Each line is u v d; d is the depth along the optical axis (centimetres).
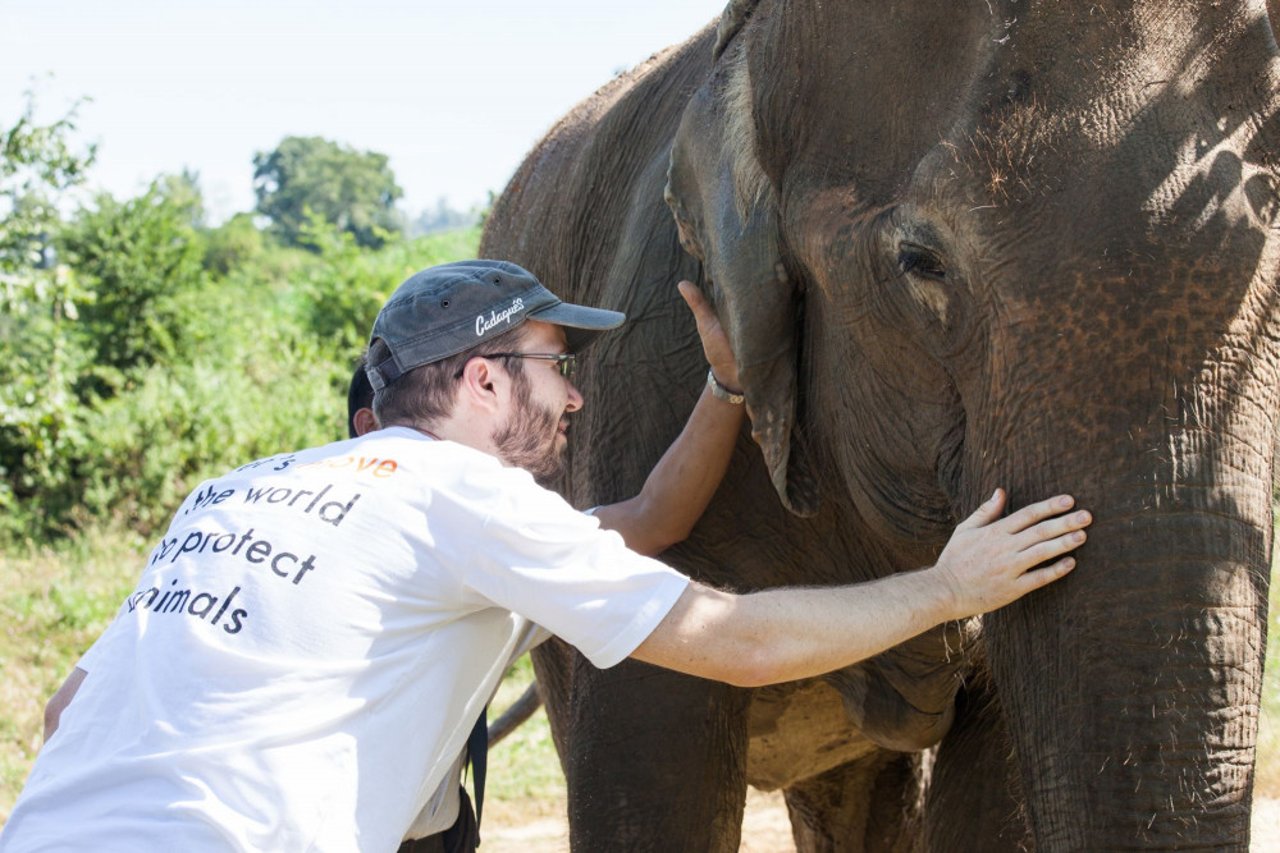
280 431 1437
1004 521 209
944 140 220
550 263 423
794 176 252
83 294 1194
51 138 1174
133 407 1448
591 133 421
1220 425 198
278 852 208
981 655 309
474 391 241
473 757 245
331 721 214
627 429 334
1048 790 211
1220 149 201
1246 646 196
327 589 216
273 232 7975
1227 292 198
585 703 326
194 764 210
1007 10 215
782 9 254
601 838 319
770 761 386
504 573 220
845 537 308
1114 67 206
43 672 861
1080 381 202
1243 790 195
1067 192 203
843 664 226
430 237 2706
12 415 1275
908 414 247
